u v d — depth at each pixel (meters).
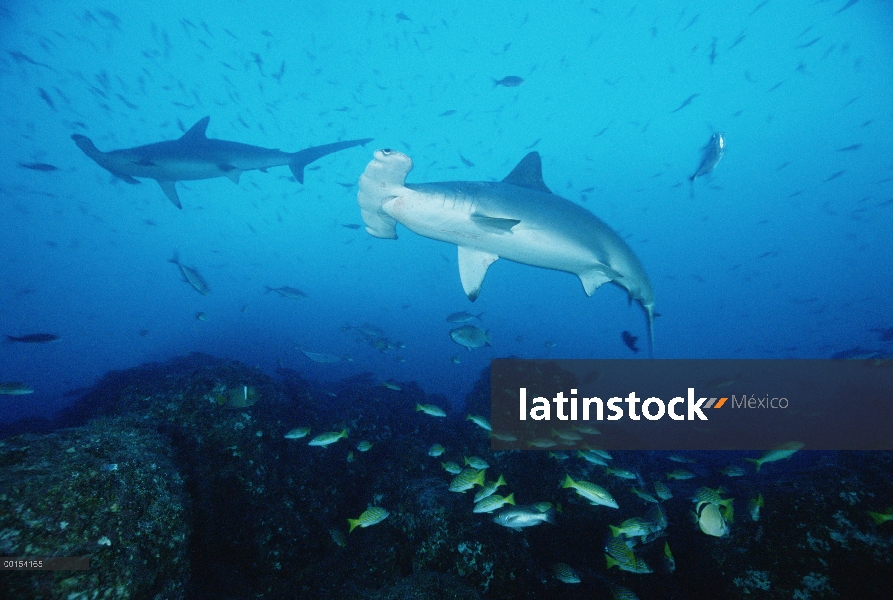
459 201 4.93
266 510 5.28
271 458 5.91
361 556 5.52
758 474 7.83
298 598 4.67
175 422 5.64
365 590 4.77
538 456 7.29
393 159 4.41
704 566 5.15
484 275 5.82
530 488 6.90
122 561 2.91
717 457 11.14
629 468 8.44
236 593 4.24
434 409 7.35
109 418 5.15
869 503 4.49
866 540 4.28
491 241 5.37
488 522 5.36
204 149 10.34
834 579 4.32
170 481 3.79
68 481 3.06
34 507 2.80
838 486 4.77
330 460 7.26
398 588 4.37
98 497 3.10
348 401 9.65
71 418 8.59
